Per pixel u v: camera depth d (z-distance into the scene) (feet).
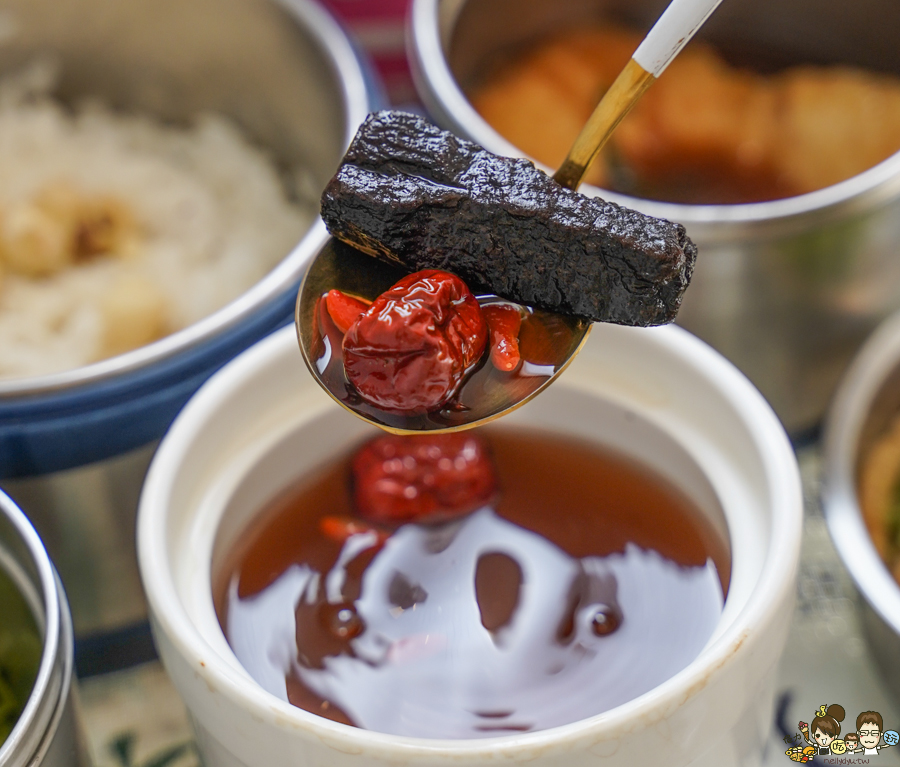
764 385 1.37
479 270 1.11
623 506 1.22
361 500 1.22
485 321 1.12
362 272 1.13
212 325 1.24
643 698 1.05
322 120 1.48
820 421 1.41
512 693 1.14
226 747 1.09
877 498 1.30
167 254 1.50
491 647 1.16
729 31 1.59
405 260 1.12
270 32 1.48
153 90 1.58
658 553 1.19
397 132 1.11
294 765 1.06
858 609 1.27
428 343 1.08
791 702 1.27
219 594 1.18
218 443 1.19
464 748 1.03
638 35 1.57
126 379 1.22
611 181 1.49
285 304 1.26
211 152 1.57
